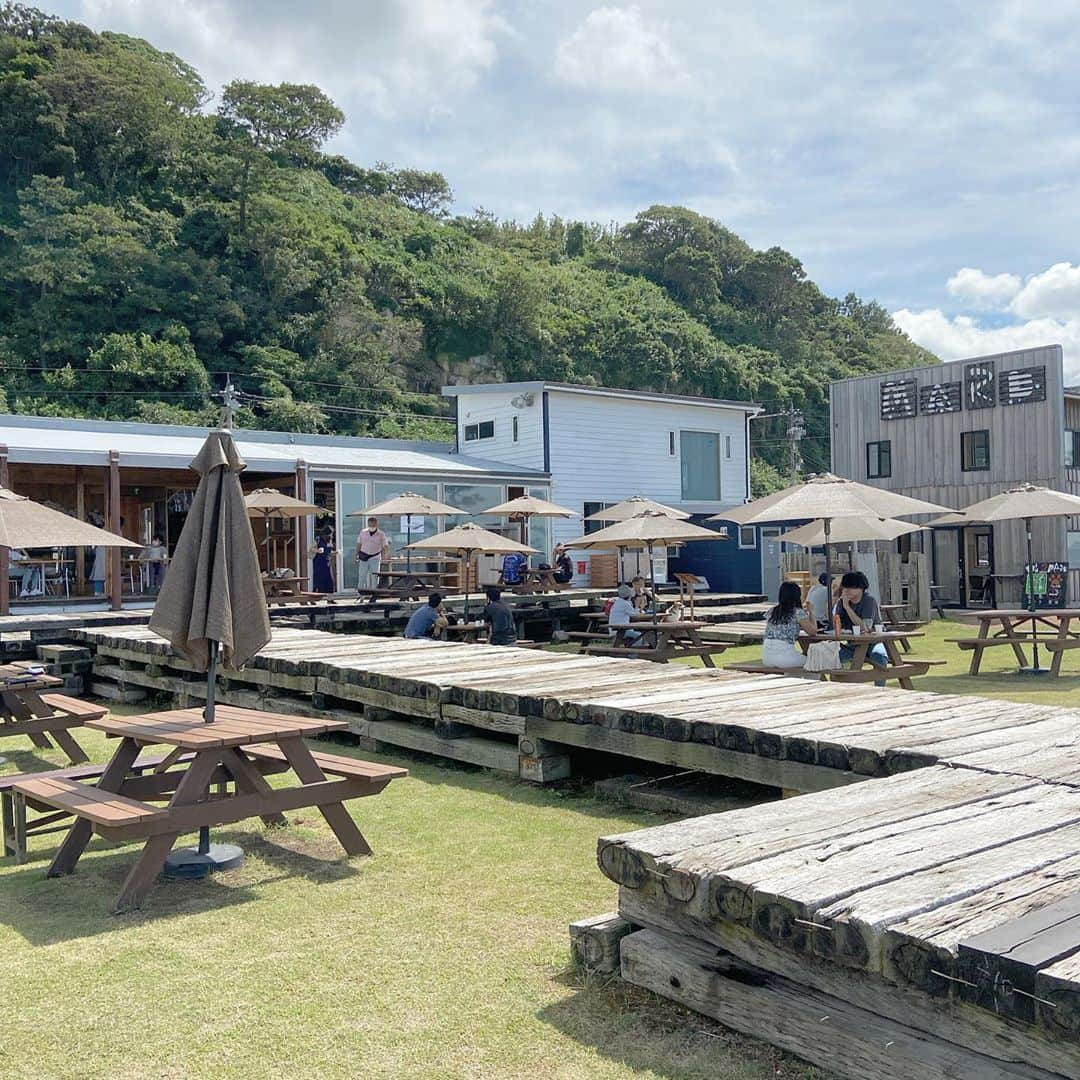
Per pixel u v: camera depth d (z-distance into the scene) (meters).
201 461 5.15
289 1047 3.09
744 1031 2.97
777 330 89.25
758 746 5.21
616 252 99.75
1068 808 3.66
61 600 16.97
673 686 6.89
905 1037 2.58
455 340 68.75
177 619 5.02
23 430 19.19
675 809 5.79
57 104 67.94
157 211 65.94
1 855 5.48
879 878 2.89
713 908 2.98
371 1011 3.32
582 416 24.88
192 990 3.54
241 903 4.49
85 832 5.09
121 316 56.31
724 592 26.03
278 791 4.92
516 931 4.04
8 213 61.84
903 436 27.00
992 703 6.11
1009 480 24.80
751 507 10.83
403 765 7.37
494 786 6.62
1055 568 23.80
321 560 19.67
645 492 25.97
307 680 8.57
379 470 20.47
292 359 59.12
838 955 2.61
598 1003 3.31
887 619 15.73
